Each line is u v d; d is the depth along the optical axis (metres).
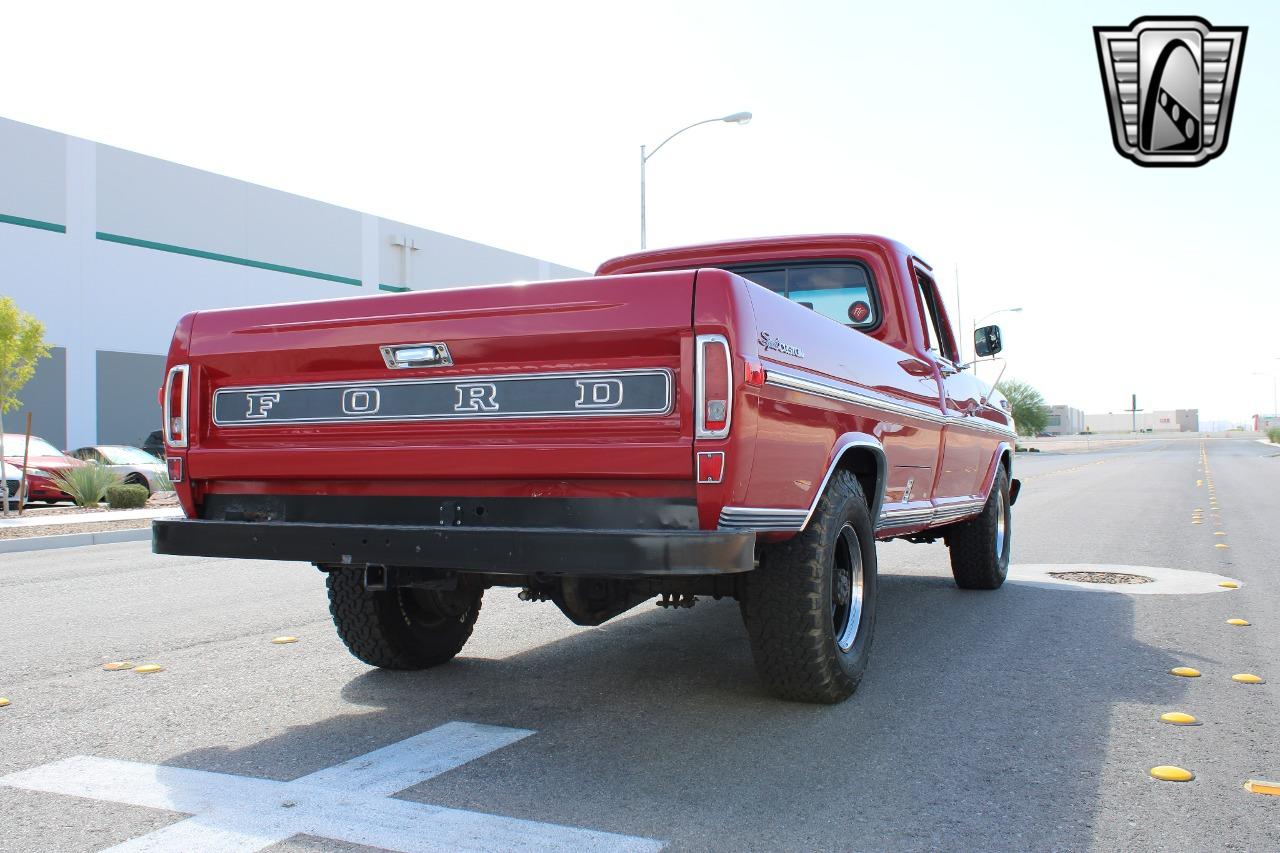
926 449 5.80
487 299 3.80
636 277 3.59
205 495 4.44
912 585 8.10
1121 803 3.26
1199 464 37.41
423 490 3.99
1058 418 158.25
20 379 17.70
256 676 5.07
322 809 3.19
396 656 4.99
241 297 33.34
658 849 2.88
